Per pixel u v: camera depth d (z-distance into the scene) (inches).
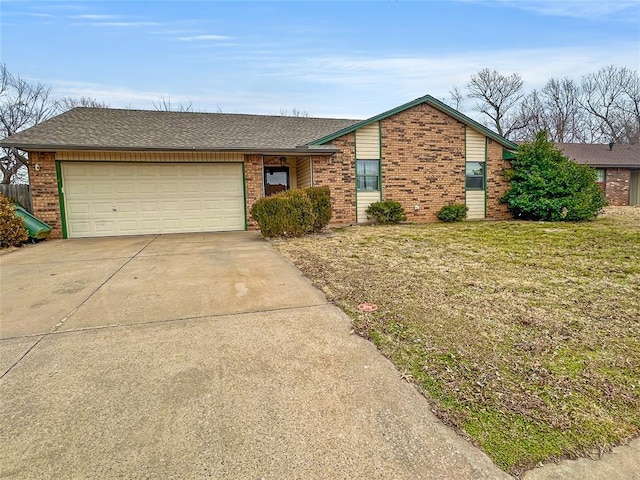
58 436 72.4
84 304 153.9
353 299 154.1
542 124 1305.4
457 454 67.2
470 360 100.6
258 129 484.7
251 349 110.6
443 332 119.0
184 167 404.8
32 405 83.0
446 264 217.8
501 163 513.0
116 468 63.9
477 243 293.6
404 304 145.9
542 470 63.6
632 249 256.4
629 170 759.1
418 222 476.4
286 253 262.5
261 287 176.4
